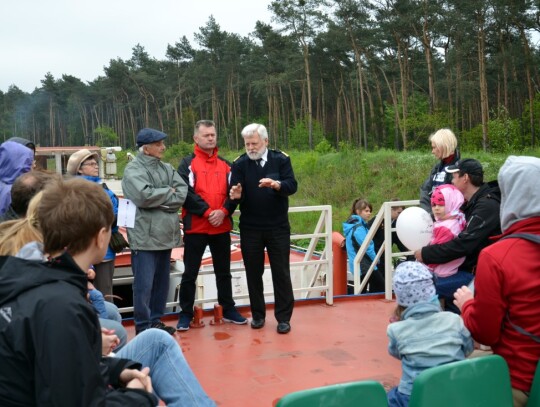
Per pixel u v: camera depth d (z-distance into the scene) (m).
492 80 51.84
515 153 31.28
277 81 55.72
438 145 4.76
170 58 77.06
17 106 101.19
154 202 4.36
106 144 80.12
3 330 1.71
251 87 66.12
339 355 4.18
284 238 4.73
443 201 3.78
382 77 59.59
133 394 2.04
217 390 3.55
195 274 4.79
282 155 4.71
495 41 44.59
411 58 51.81
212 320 5.07
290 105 70.75
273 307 5.50
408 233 4.05
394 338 2.76
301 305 5.59
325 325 4.92
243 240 4.76
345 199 28.16
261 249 4.76
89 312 1.79
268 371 3.87
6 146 3.97
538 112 40.25
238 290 7.17
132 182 4.34
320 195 28.84
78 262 1.94
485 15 39.56
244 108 74.69
